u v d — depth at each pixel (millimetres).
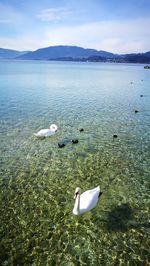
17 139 22078
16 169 16578
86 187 14523
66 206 12789
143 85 65500
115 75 104625
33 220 11734
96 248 10180
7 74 95875
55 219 11820
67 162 17641
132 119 29406
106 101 40969
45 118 29516
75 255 9859
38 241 10523
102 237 10742
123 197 13531
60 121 28219
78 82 71688
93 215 12102
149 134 23781
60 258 9734
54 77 87375
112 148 20156
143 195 13750
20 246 10273
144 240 10555
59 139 22172
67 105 37312
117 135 23328
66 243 10430
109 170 16516
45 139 22172
